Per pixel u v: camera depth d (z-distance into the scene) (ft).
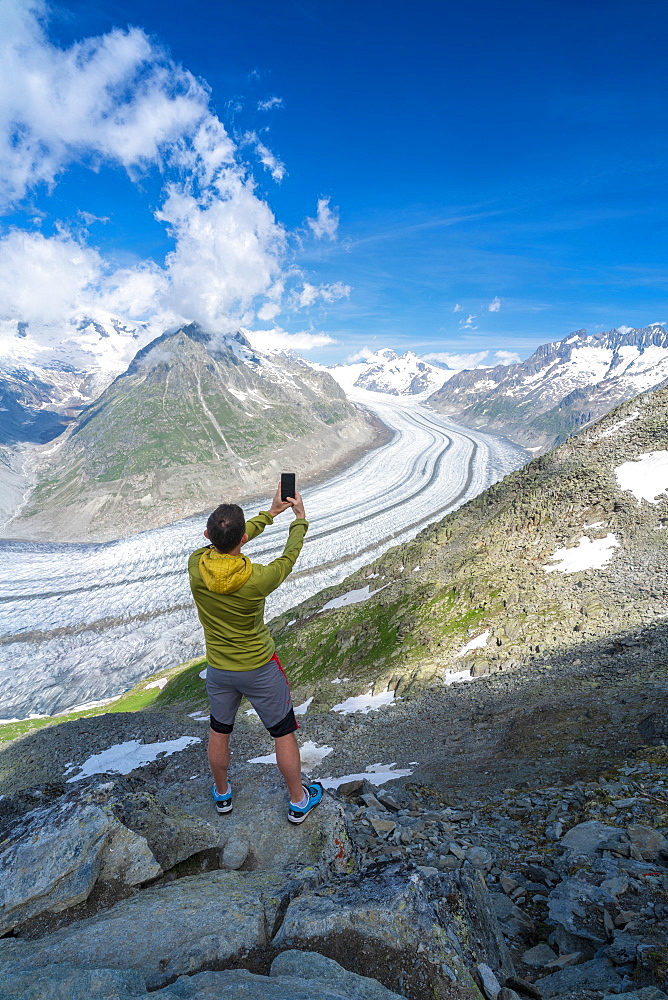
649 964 13.17
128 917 12.17
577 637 105.40
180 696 232.32
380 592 192.44
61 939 11.73
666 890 18.12
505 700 87.15
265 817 18.20
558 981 14.19
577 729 61.52
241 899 13.12
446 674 114.62
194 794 29.81
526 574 145.69
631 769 36.76
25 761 130.82
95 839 14.48
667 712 52.75
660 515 144.36
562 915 17.89
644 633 94.79
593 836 24.71
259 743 95.86
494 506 201.16
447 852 25.63
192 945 11.32
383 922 11.57
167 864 15.30
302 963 10.33
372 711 104.53
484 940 12.68
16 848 14.43
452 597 152.46
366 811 32.73
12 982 9.29
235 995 8.97
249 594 15.26
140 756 115.96
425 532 229.66
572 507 165.99
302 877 14.30
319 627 192.44
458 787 50.80
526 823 30.68
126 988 9.20
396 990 10.39
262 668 16.28
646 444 179.63
